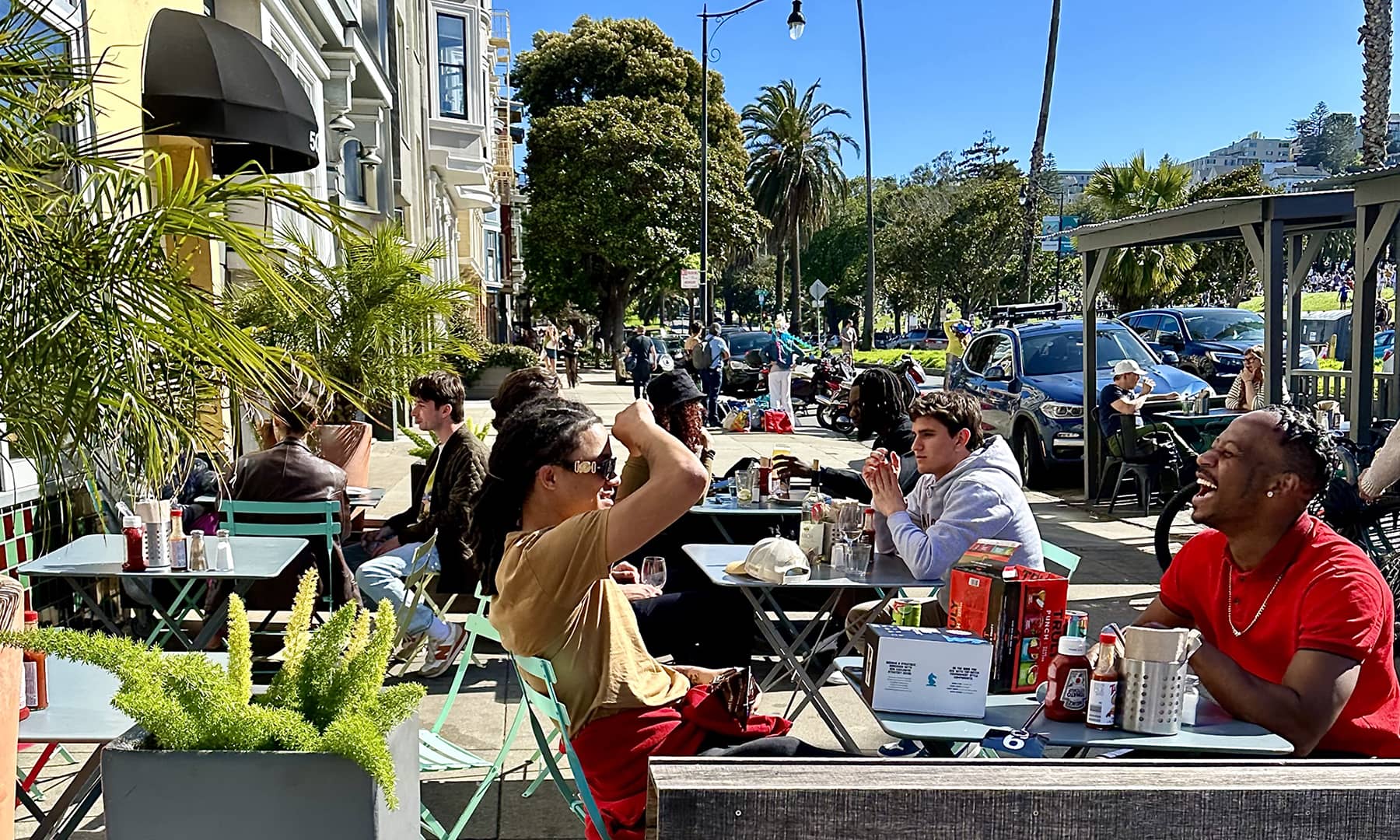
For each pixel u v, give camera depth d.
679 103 42.59
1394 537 5.84
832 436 17.09
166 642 5.23
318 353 7.62
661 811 1.66
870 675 2.76
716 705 2.78
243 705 2.23
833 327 80.94
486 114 32.56
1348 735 2.64
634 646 2.78
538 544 2.59
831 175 57.44
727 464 13.20
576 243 39.66
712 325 27.95
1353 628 2.50
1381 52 18.92
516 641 2.64
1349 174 8.05
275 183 3.04
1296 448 2.61
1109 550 8.40
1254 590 2.75
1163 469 9.84
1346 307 40.22
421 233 23.00
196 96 7.09
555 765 2.90
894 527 4.32
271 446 6.00
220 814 2.16
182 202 2.84
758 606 4.27
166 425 2.76
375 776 2.11
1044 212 52.53
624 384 31.36
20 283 2.60
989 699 2.74
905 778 1.73
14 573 4.45
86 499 5.52
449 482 5.24
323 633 2.41
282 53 10.73
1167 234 9.23
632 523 2.48
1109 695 2.47
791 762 1.79
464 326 18.52
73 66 3.35
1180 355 19.66
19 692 2.50
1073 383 11.89
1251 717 2.48
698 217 40.50
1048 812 1.70
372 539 5.78
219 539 4.39
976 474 4.25
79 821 3.00
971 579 2.89
